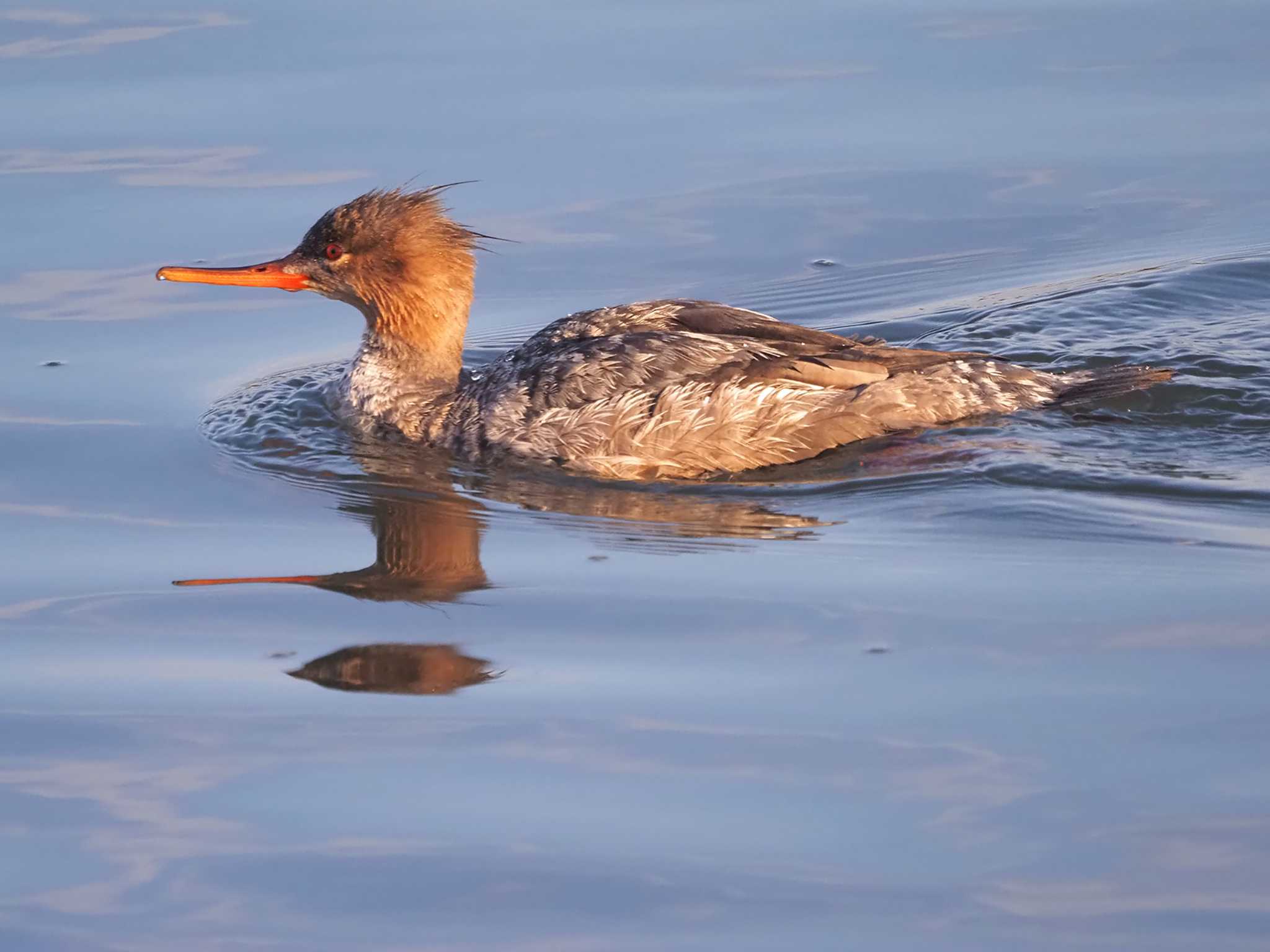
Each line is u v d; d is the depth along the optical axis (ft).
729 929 26.68
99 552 41.60
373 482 46.24
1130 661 34.24
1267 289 57.67
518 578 39.47
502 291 59.77
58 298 58.18
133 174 64.49
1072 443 46.47
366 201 50.98
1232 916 26.50
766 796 30.09
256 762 31.81
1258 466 44.83
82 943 26.84
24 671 35.55
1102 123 68.49
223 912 27.45
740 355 47.06
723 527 42.47
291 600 38.78
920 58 72.90
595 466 46.57
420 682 34.71
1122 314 56.18
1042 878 27.63
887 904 27.14
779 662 34.86
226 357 55.83
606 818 29.63
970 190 65.00
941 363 48.29
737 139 67.82
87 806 30.55
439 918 27.14
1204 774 30.19
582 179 65.41
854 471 45.78
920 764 30.91
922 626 36.17
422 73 71.67
